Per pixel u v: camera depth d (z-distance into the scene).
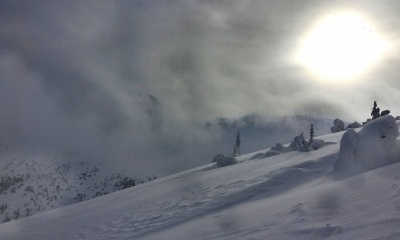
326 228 5.59
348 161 11.91
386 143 11.77
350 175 10.84
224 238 7.04
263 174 17.33
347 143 12.17
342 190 8.26
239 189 14.05
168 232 9.91
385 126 11.99
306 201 8.07
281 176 13.64
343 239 4.86
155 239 9.23
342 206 6.84
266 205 9.54
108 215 18.72
